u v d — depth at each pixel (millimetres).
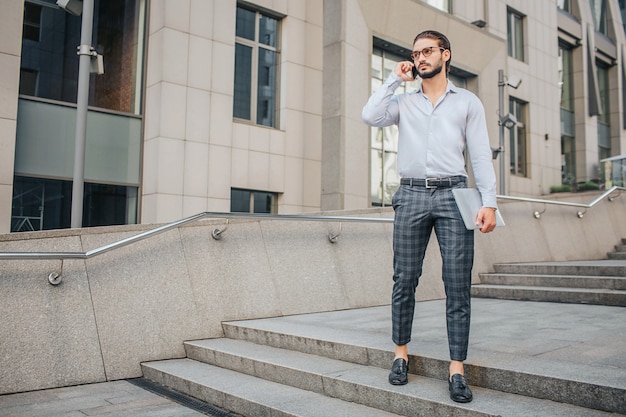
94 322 4574
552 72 23641
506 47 19625
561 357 3334
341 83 13953
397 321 3244
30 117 10695
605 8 28969
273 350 4480
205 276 5324
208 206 12484
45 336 4320
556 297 6355
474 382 3199
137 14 12438
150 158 11953
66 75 11344
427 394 3023
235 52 13703
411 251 3156
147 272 4984
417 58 3148
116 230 4902
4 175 10102
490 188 2973
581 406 2746
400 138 3258
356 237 6707
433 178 3078
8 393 4062
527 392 2965
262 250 5820
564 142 25406
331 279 6266
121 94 12062
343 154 13859
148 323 4836
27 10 10883
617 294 5844
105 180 11508
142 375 4656
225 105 12922
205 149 12508
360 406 3264
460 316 3002
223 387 3812
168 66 11984
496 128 19188
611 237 9867
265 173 13750
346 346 3973
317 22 15172
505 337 4055
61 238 4605
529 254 8570
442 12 16672
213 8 12797
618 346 3650
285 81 14398
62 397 3996
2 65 10203
